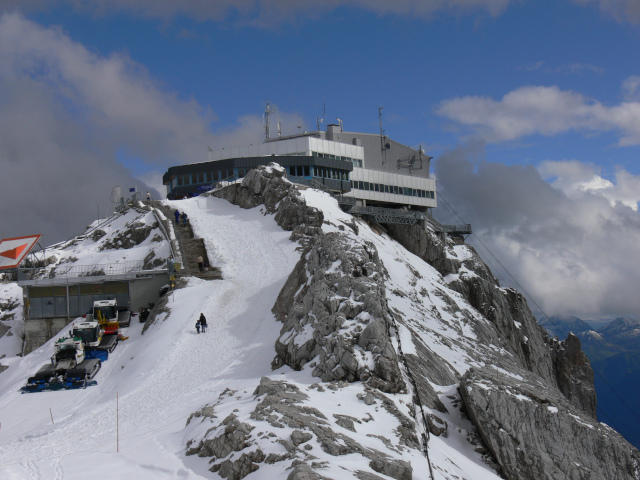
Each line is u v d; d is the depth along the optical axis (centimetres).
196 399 3750
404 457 2609
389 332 3919
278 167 8494
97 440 3272
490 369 4756
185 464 2573
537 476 3372
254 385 3675
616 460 3503
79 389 4722
